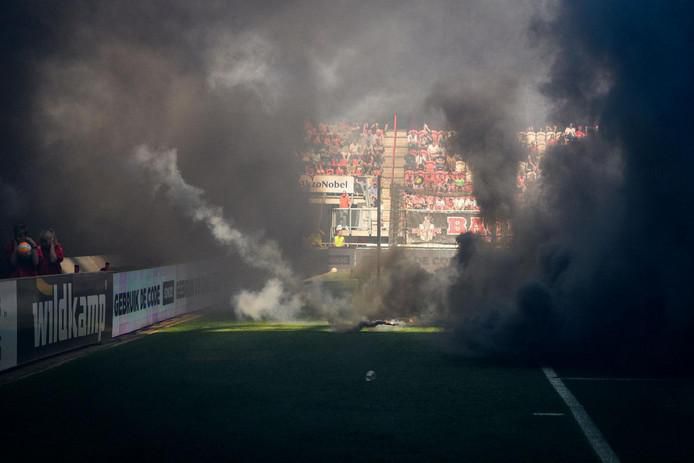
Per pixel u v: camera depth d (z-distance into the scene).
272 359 33.22
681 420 21.58
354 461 17.81
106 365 31.88
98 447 19.11
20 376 29.33
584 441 19.38
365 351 35.41
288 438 19.92
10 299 30.48
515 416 22.27
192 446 19.17
